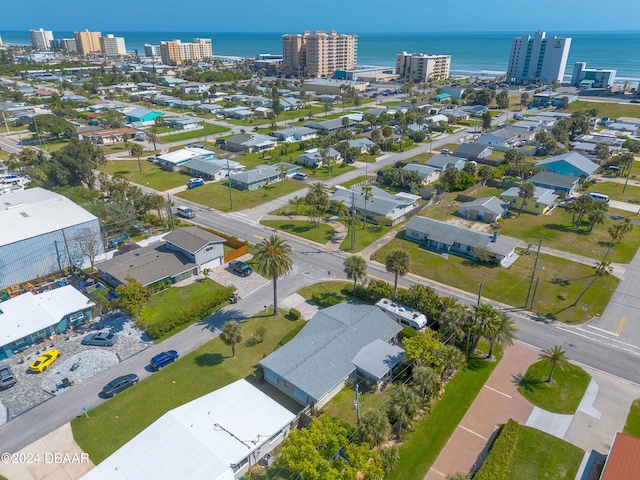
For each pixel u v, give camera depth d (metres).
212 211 105.69
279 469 42.56
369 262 82.62
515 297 71.38
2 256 70.31
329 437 40.84
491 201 103.12
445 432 46.88
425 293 65.56
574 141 164.25
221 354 58.53
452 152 150.38
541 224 98.56
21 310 62.66
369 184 118.62
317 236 92.88
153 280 71.50
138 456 40.81
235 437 43.16
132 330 63.16
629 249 86.75
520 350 59.47
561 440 45.47
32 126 174.38
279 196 115.12
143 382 53.47
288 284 75.31
